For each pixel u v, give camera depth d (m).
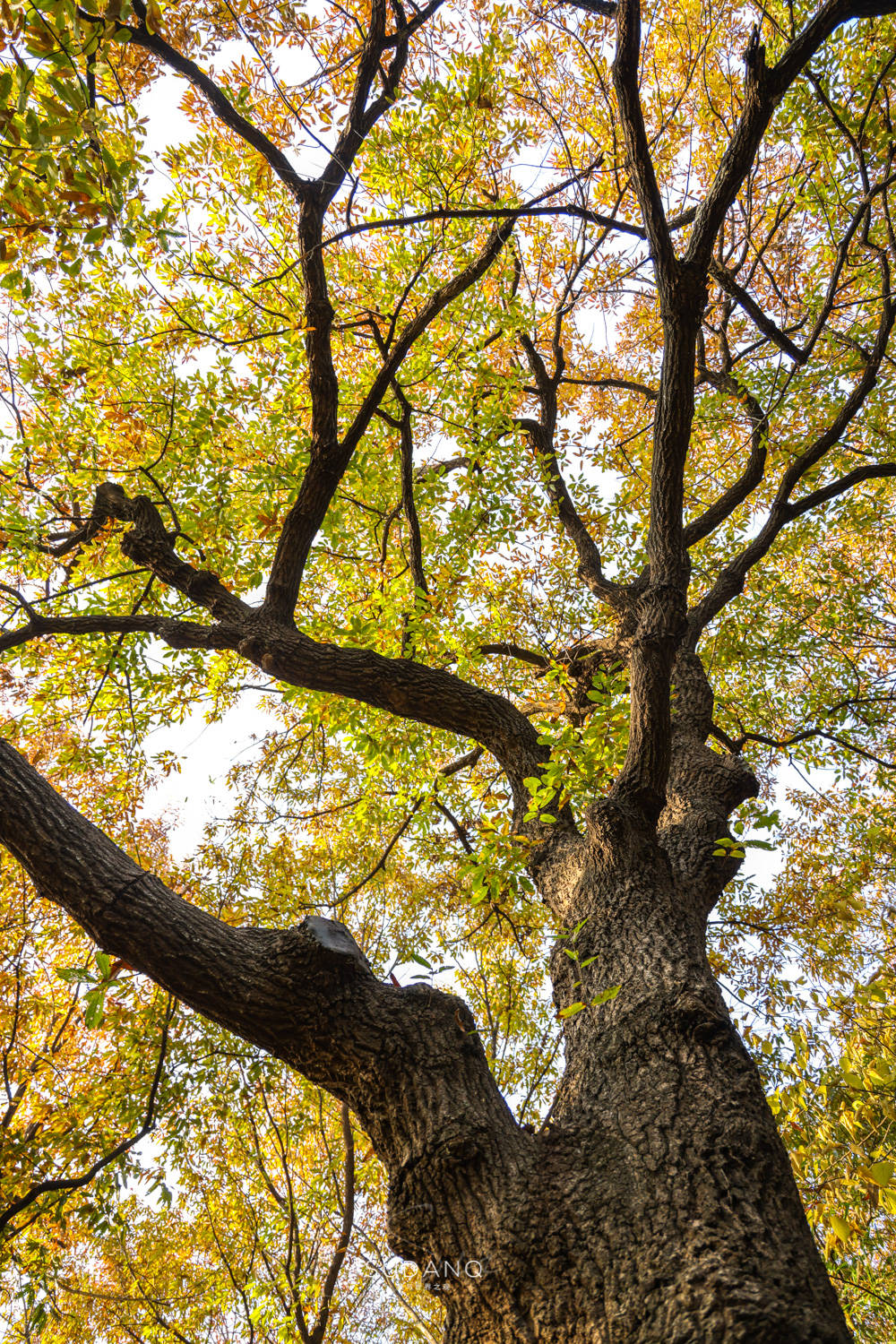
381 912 8.07
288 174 4.59
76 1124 5.21
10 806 2.86
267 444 6.36
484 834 4.23
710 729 5.39
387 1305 6.76
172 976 2.74
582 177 4.63
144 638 6.19
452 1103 2.54
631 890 3.43
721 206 3.61
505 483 6.70
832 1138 3.69
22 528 5.27
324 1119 6.79
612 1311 1.92
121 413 6.07
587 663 5.96
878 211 6.16
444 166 5.11
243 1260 6.66
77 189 2.63
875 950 7.66
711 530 6.62
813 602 8.23
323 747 7.64
